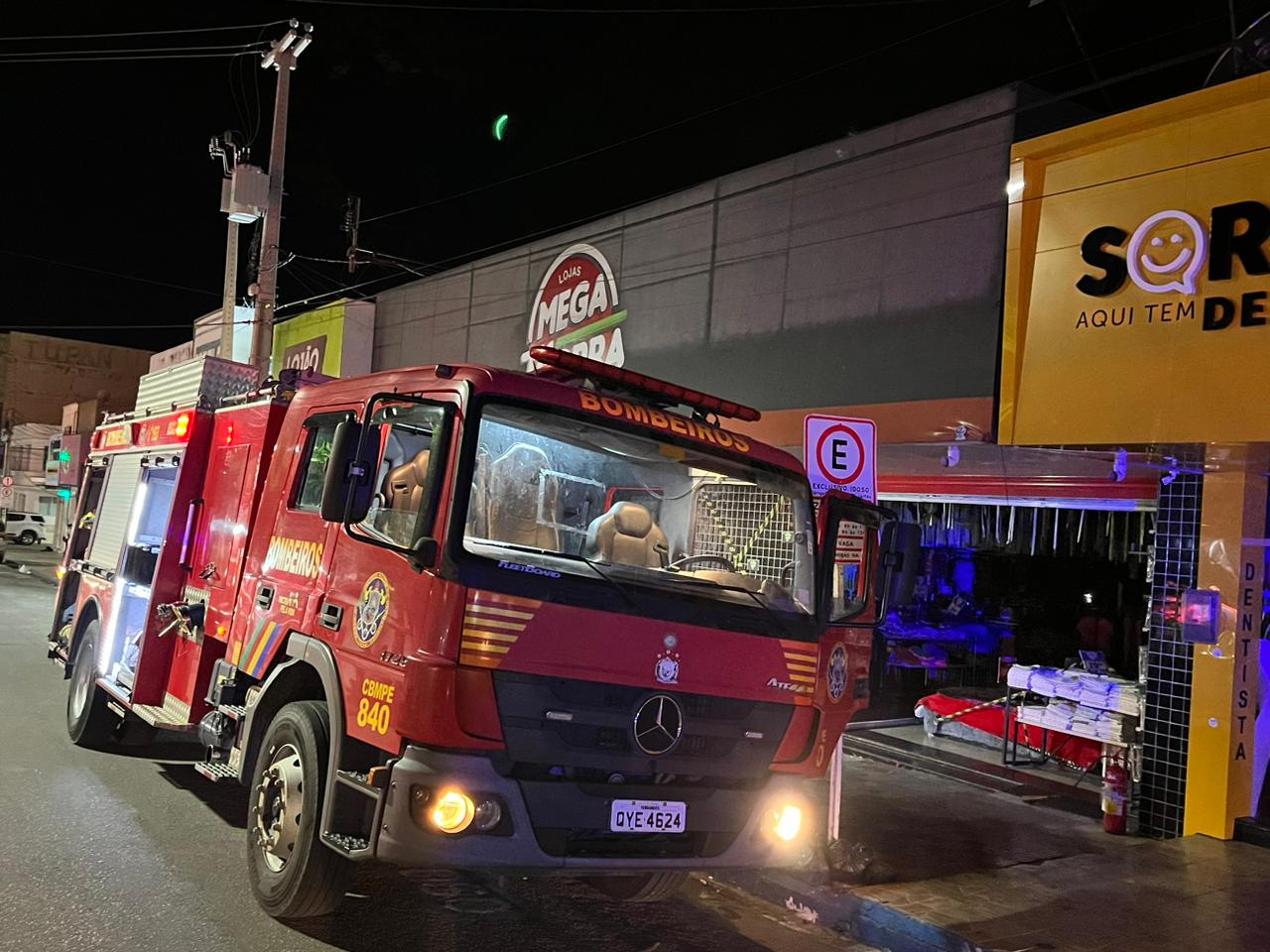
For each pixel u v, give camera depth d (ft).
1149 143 24.29
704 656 15.55
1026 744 33.55
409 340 65.05
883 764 32.73
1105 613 35.17
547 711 14.06
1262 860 23.86
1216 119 23.06
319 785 15.88
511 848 13.79
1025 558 37.83
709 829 15.55
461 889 19.34
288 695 18.26
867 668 19.25
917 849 23.44
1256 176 22.22
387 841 13.61
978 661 40.34
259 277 59.88
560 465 15.92
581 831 14.73
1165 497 27.17
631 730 14.70
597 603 14.69
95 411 153.69
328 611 16.48
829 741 17.85
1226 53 26.86
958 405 31.01
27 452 173.99
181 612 22.29
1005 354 26.78
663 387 18.35
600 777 14.67
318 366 72.64
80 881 17.72
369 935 16.46
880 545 19.22
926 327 32.76
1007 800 28.60
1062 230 25.94
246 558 20.43
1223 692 25.57
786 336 37.76
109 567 28.07
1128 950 17.87
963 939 17.94
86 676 27.89
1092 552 32.83
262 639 18.69
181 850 19.81
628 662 14.76
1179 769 26.22
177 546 23.85
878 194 34.71
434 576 14.02
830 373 35.86
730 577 17.31
